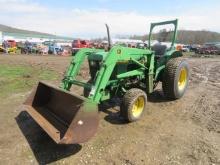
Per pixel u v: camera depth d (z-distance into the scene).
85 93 5.25
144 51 5.61
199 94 7.23
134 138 4.48
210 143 4.27
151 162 3.75
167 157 3.87
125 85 5.57
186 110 5.88
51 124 4.35
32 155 3.98
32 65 15.04
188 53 37.16
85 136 3.74
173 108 6.01
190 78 10.09
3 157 3.93
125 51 5.02
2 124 5.17
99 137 4.52
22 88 8.12
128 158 3.85
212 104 6.28
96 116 3.84
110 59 4.67
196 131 4.74
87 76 10.68
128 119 5.01
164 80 6.25
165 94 6.42
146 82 5.98
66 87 5.27
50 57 23.17
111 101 6.43
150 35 7.09
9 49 29.05
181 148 4.12
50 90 5.25
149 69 5.84
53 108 5.02
